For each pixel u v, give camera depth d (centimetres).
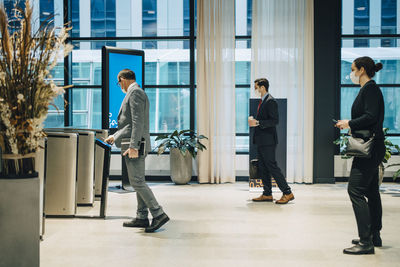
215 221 448
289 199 552
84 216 459
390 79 948
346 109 822
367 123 320
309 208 521
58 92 242
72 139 454
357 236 386
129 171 396
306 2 751
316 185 733
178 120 1172
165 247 349
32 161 244
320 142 758
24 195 236
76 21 2381
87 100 1291
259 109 555
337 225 430
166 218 403
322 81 758
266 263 308
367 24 1661
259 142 552
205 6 756
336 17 772
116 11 2389
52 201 458
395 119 840
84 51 1558
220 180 760
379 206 352
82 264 305
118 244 358
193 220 453
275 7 757
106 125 666
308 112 752
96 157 571
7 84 231
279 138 651
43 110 241
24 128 234
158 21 2366
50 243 362
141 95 388
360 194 332
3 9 232
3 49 231
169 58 1373
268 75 763
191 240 372
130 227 420
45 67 237
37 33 239
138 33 2378
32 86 235
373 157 323
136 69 703
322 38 757
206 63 761
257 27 760
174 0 2128
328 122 757
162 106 1235
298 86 756
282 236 386
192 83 798
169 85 805
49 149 455
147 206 402
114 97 677
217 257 322
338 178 775
